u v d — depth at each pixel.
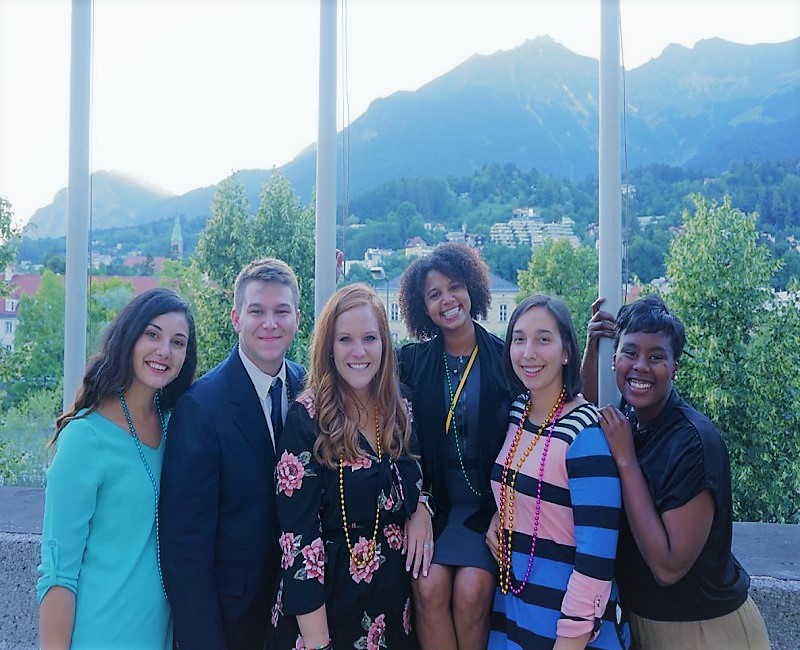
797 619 2.31
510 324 1.99
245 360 1.97
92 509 1.71
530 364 1.89
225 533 1.85
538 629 1.82
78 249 2.68
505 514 1.93
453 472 2.27
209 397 1.88
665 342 1.82
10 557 2.84
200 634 1.74
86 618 1.69
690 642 1.79
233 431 1.86
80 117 2.68
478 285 2.42
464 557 2.03
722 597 1.79
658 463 1.80
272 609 1.89
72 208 2.68
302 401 1.90
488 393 2.22
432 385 2.30
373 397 1.94
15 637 2.81
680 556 1.70
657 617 1.83
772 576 2.42
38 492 3.53
